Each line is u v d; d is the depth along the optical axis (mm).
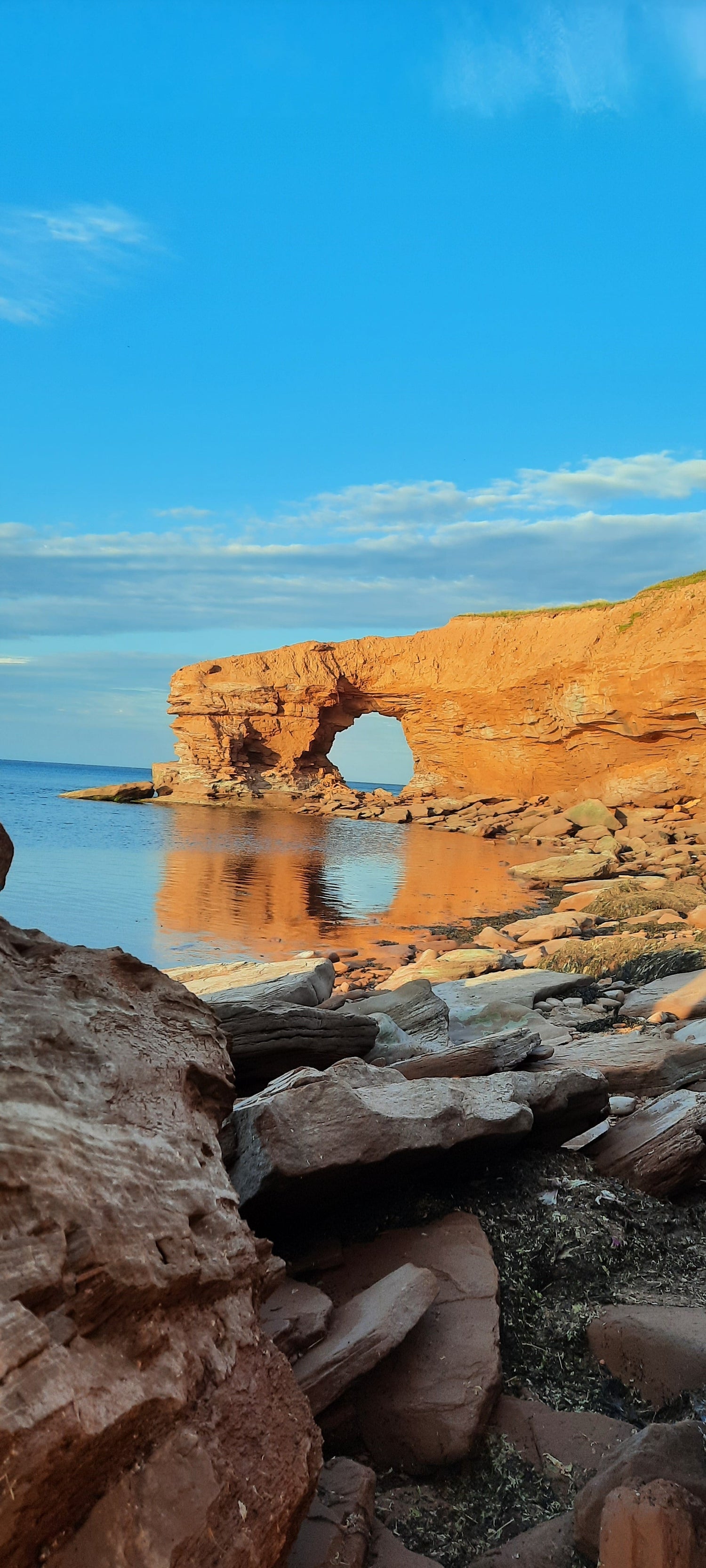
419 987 9812
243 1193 3820
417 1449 3246
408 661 60500
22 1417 1806
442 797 58188
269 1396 2580
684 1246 4820
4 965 2809
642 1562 2455
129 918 20203
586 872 29266
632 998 11852
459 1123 4570
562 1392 3684
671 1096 6043
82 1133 2504
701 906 19047
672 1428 2918
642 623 44906
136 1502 2029
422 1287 3635
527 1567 2760
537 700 50312
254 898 24234
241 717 66000
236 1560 2119
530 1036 6570
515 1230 4570
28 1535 1824
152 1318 2330
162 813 56875
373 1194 4504
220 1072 3375
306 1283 3912
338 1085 4172
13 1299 2002
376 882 28547
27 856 31672
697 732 41406
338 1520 2822
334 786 67375
